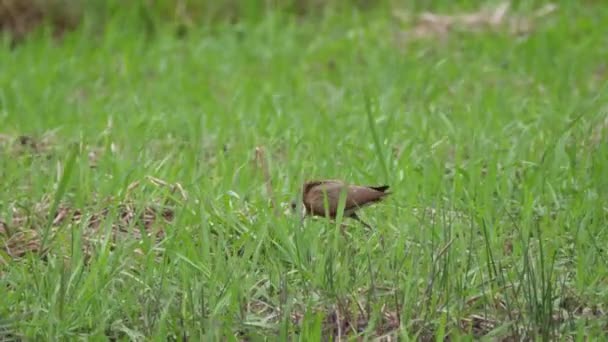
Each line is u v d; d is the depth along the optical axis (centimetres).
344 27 2055
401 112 1429
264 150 1168
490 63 1764
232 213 1044
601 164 1166
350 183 1115
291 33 1984
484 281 942
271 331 881
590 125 1277
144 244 991
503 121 1408
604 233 1047
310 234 993
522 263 975
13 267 971
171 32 2020
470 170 1175
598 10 2116
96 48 1944
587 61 1773
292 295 888
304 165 1205
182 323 875
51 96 1630
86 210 1082
